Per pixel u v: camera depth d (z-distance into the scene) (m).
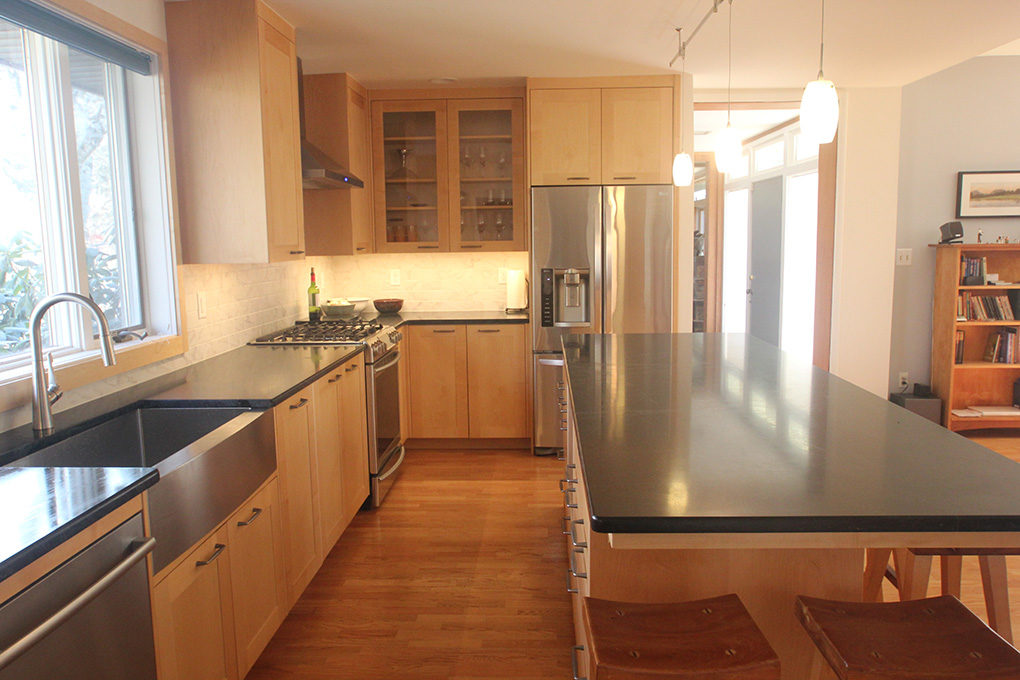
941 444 1.72
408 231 4.98
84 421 2.18
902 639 1.41
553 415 4.80
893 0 3.16
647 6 3.24
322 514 3.04
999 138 5.34
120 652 1.53
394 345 4.25
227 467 2.09
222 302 3.48
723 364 2.89
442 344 4.86
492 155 4.92
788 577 1.69
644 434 1.83
